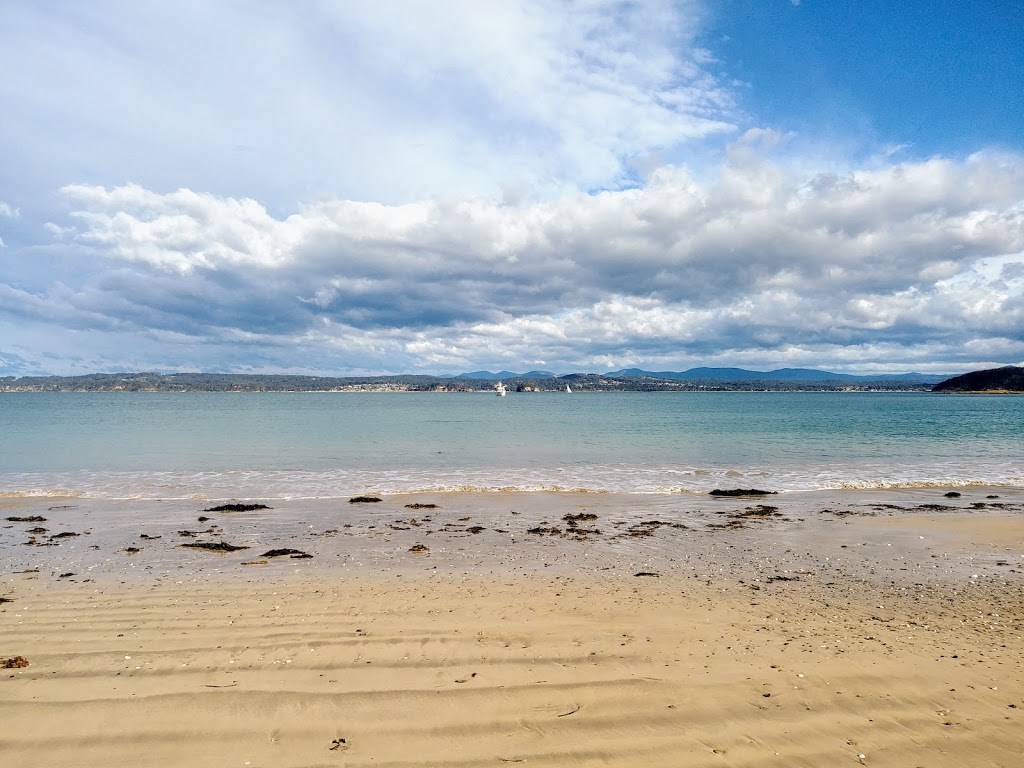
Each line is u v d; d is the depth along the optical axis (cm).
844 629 806
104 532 1402
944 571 1137
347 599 916
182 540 1330
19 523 1484
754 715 566
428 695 595
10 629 767
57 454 2916
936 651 726
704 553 1260
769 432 4456
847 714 570
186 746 500
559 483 2155
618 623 815
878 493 2014
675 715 564
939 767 488
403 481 2181
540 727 540
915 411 8481
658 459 2844
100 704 564
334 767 477
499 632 773
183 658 675
